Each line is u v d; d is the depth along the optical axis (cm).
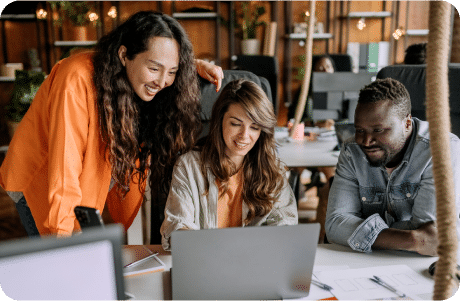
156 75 124
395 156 130
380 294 97
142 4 586
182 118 146
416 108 212
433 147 38
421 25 593
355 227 124
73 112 121
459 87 193
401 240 116
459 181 118
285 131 290
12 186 139
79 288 39
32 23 588
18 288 37
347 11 591
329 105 299
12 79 523
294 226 86
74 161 122
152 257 117
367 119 116
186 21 591
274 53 599
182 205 131
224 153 135
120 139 133
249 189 137
